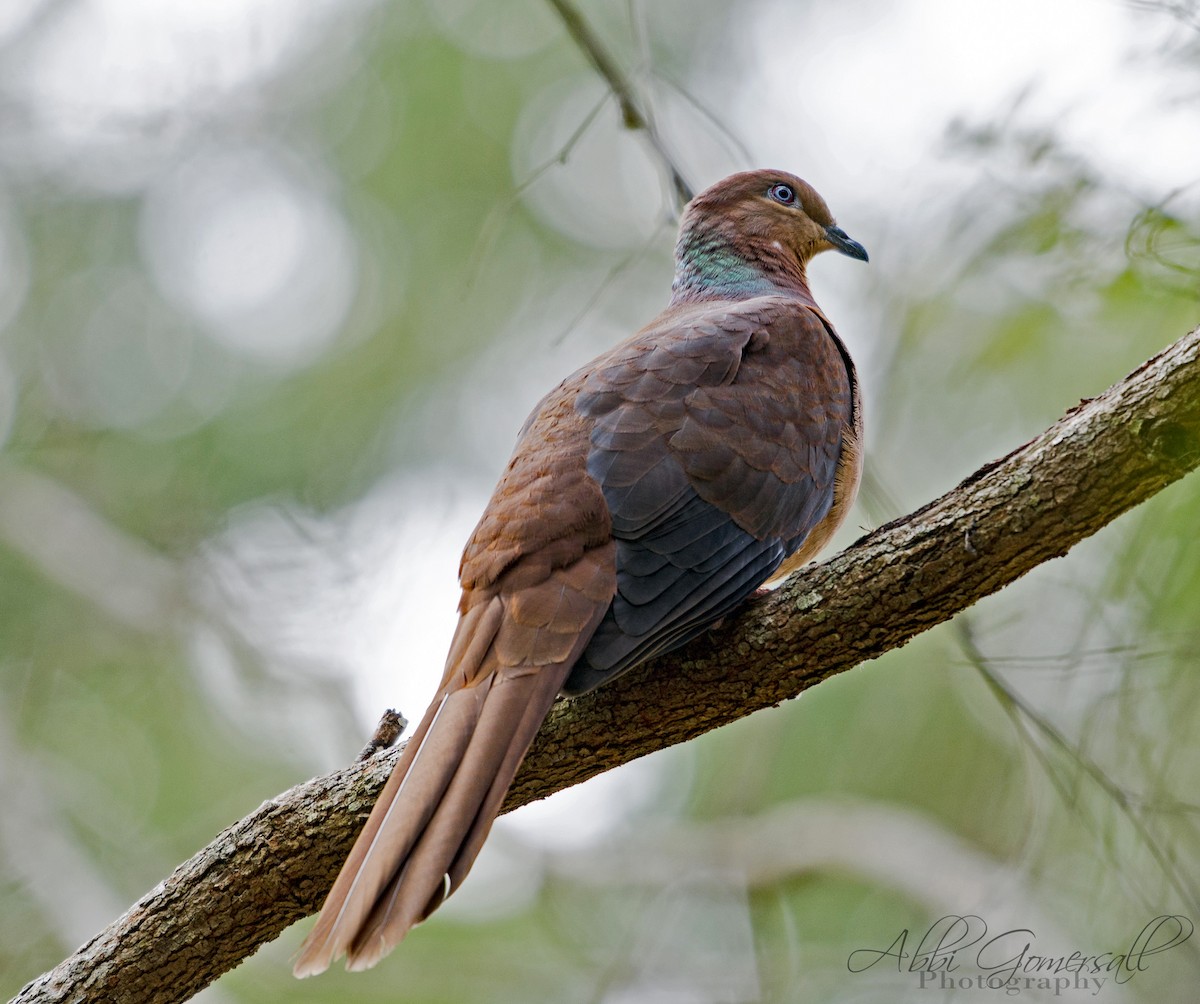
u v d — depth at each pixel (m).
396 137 14.89
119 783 14.04
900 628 6.43
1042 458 6.14
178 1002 6.92
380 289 15.05
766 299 8.46
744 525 7.02
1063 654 8.65
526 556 6.59
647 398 7.19
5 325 15.52
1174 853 8.32
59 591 14.95
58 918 12.30
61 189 15.43
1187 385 5.83
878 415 11.04
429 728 6.14
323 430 14.78
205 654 14.59
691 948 12.02
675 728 6.79
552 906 12.70
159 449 15.03
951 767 11.45
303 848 6.74
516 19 14.89
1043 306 9.55
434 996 11.86
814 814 12.01
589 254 14.98
